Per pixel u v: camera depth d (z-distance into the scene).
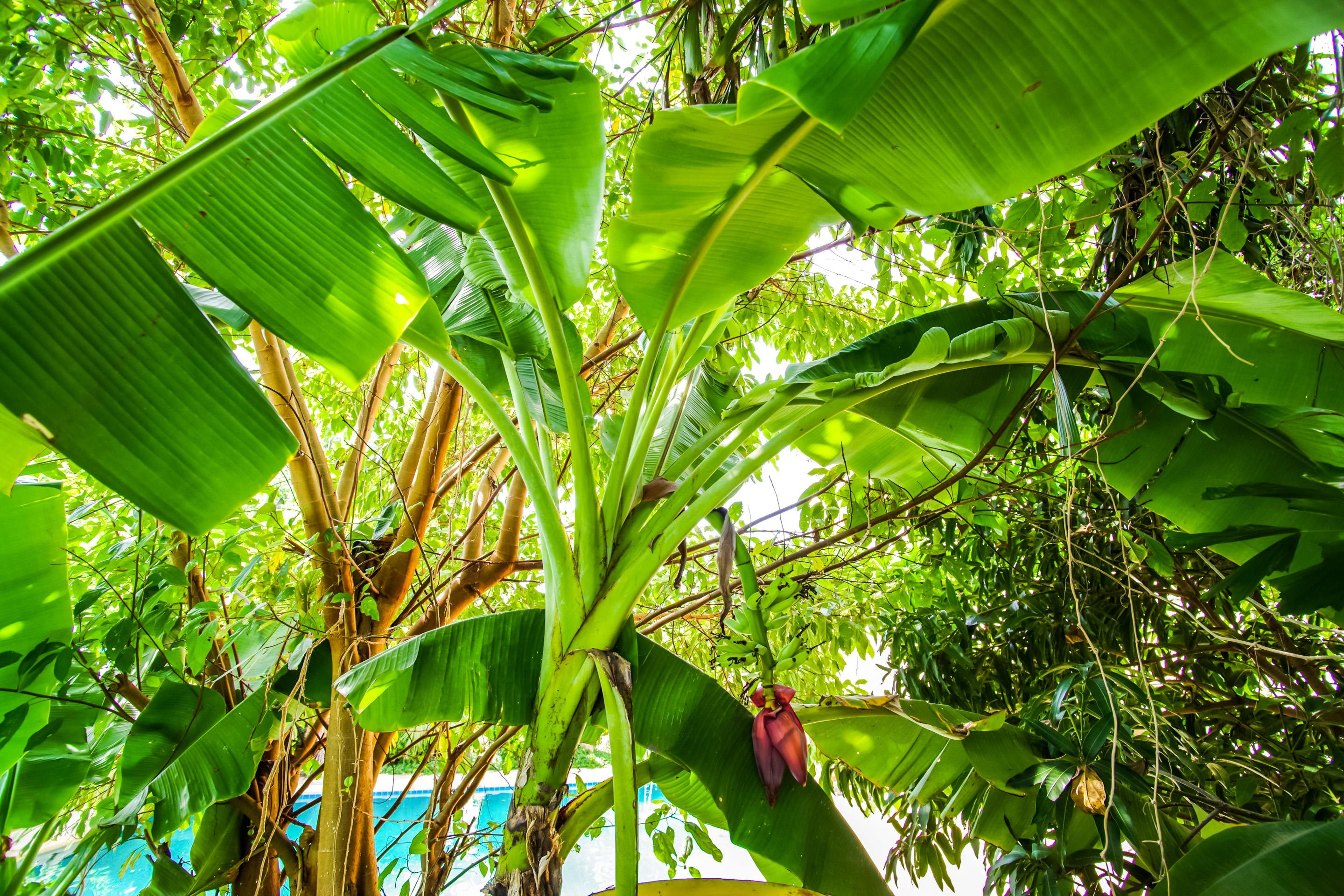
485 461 4.11
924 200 1.45
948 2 1.13
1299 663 2.31
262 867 2.06
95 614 2.28
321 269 1.17
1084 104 1.18
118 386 1.00
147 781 2.03
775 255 1.87
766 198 1.74
